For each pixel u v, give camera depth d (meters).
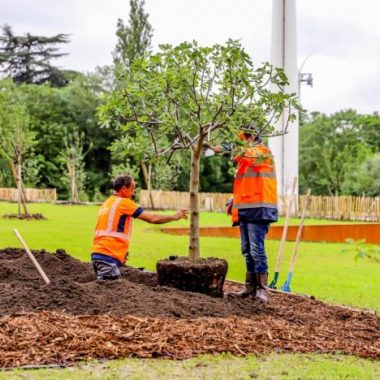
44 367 5.39
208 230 22.58
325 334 7.00
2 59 75.25
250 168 8.67
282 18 31.91
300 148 59.53
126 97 8.58
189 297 7.82
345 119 60.72
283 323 7.30
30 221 25.95
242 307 7.83
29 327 6.23
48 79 75.69
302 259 16.33
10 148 27.27
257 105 8.45
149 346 5.96
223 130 8.45
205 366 5.59
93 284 7.66
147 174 40.69
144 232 22.41
